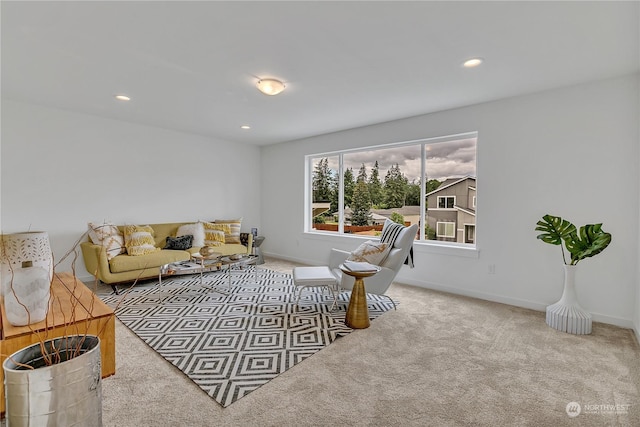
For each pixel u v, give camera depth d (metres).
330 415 1.54
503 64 2.43
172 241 4.41
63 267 3.82
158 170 4.69
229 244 4.90
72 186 3.89
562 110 2.91
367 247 3.18
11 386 1.16
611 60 2.34
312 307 3.12
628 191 2.62
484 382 1.82
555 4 1.68
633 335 2.47
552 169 2.98
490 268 3.38
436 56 2.32
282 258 5.79
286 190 5.70
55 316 1.81
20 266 2.09
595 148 2.76
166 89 3.03
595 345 2.29
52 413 1.18
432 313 2.98
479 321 2.78
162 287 3.81
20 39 2.08
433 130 3.76
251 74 2.66
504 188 3.26
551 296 3.01
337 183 5.11
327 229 5.27
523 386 1.78
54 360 1.36
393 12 1.78
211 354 2.13
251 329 2.56
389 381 1.83
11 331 1.60
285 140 5.55
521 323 2.73
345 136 4.71
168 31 1.99
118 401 1.63
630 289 2.62
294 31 1.99
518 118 3.16
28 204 3.59
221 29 1.96
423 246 3.88
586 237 2.48
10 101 3.42
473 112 3.45
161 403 1.62
